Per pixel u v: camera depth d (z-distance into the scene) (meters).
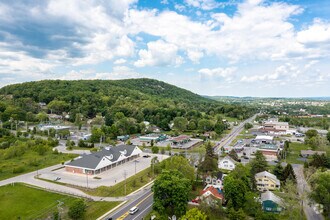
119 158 99.88
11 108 191.00
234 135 179.38
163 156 115.69
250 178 78.44
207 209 59.53
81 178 83.81
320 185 61.19
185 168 77.06
